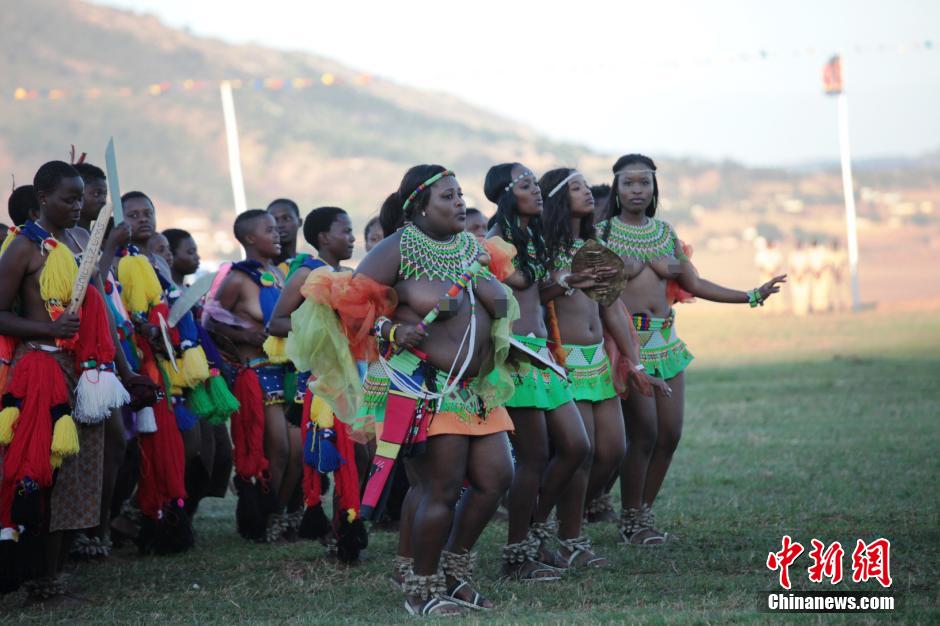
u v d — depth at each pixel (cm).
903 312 9081
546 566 1942
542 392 1914
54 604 1823
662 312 2239
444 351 1684
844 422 3519
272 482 2323
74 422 1789
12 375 1778
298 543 2291
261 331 2323
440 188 1720
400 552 1856
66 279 1792
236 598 1861
